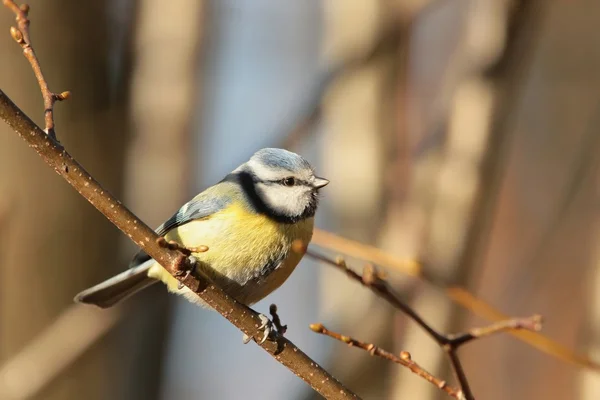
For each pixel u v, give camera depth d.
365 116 11.20
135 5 11.75
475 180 9.70
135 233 6.29
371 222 10.95
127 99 11.73
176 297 11.88
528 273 13.45
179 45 11.52
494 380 13.34
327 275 11.24
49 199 10.90
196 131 11.93
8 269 10.71
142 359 11.44
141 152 11.49
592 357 10.20
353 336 10.21
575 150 14.50
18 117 5.89
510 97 9.86
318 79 11.02
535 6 9.79
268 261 8.01
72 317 9.61
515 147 14.86
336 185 11.45
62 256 10.95
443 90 11.80
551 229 12.30
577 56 14.84
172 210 11.40
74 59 11.39
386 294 6.86
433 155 10.41
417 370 6.45
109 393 11.08
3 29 11.01
